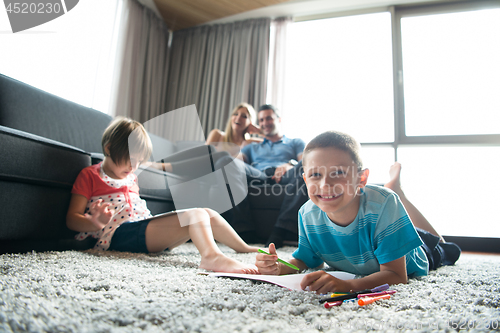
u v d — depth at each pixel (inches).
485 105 125.6
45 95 71.4
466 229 118.8
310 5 143.7
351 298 23.6
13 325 15.0
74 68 108.4
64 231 46.4
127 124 45.0
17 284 22.9
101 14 121.4
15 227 40.0
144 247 45.3
